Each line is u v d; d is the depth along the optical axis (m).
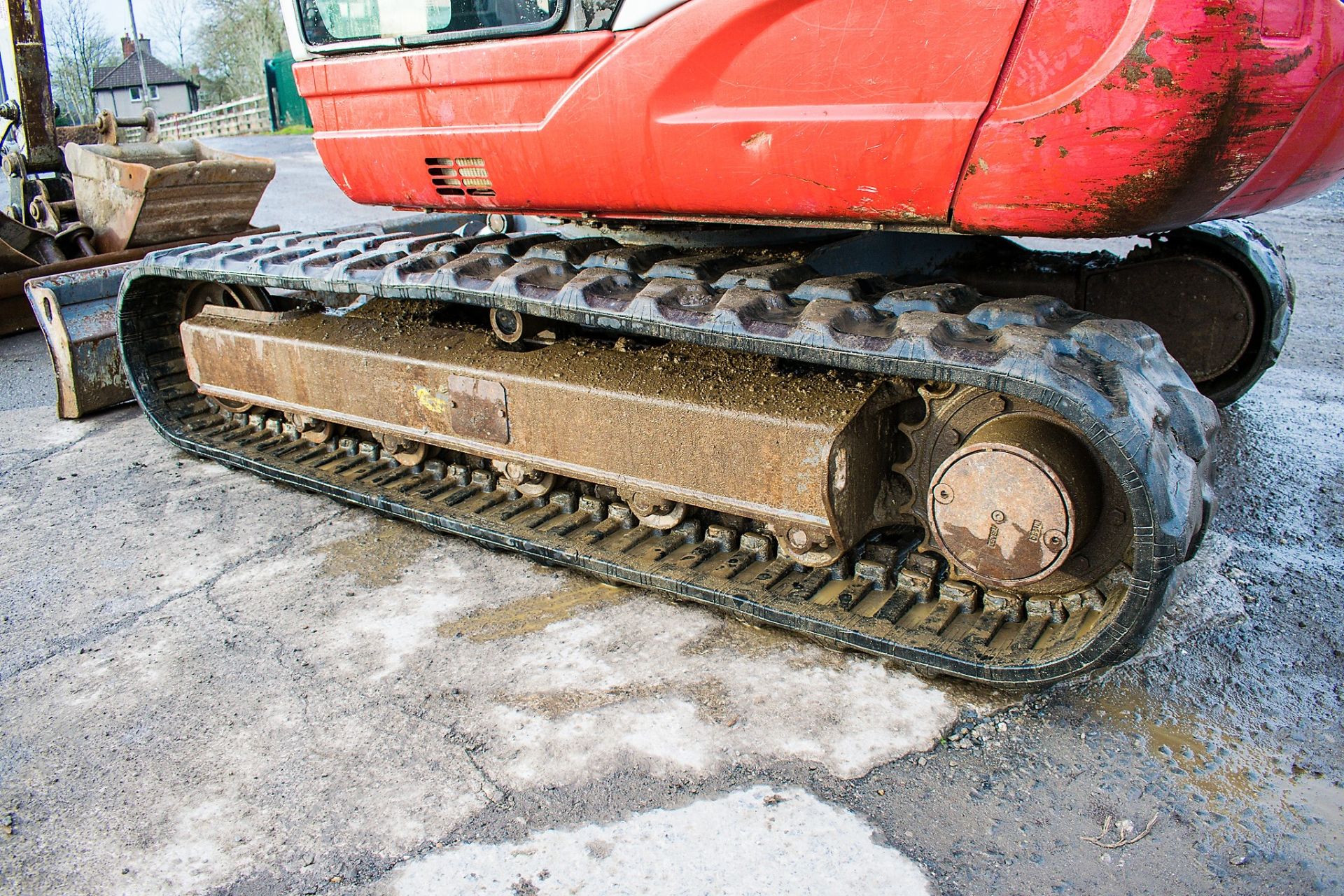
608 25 2.76
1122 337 2.56
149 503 4.23
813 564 2.97
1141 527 2.31
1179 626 3.01
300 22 3.49
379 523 3.96
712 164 2.72
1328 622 3.02
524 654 3.02
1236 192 2.36
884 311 2.78
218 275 4.12
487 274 3.41
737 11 2.53
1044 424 2.58
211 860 2.28
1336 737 2.54
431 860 2.24
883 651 2.73
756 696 2.77
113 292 5.31
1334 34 2.24
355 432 4.33
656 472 3.13
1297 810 2.31
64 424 5.23
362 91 3.39
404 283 3.46
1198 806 2.33
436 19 3.11
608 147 2.88
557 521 3.58
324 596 3.42
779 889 2.12
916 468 2.93
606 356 3.33
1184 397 2.70
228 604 3.39
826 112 2.50
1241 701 2.68
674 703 2.75
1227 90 2.11
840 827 2.29
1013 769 2.46
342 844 2.30
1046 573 2.56
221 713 2.80
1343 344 5.57
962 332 2.55
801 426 2.77
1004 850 2.21
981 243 4.29
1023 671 2.55
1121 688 2.75
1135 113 2.14
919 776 2.44
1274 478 3.98
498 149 3.12
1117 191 2.24
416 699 2.82
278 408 4.27
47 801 2.49
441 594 3.39
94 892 2.20
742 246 3.45
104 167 6.48
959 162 2.37
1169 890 2.10
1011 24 2.21
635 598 3.30
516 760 2.55
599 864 2.21
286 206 11.10
